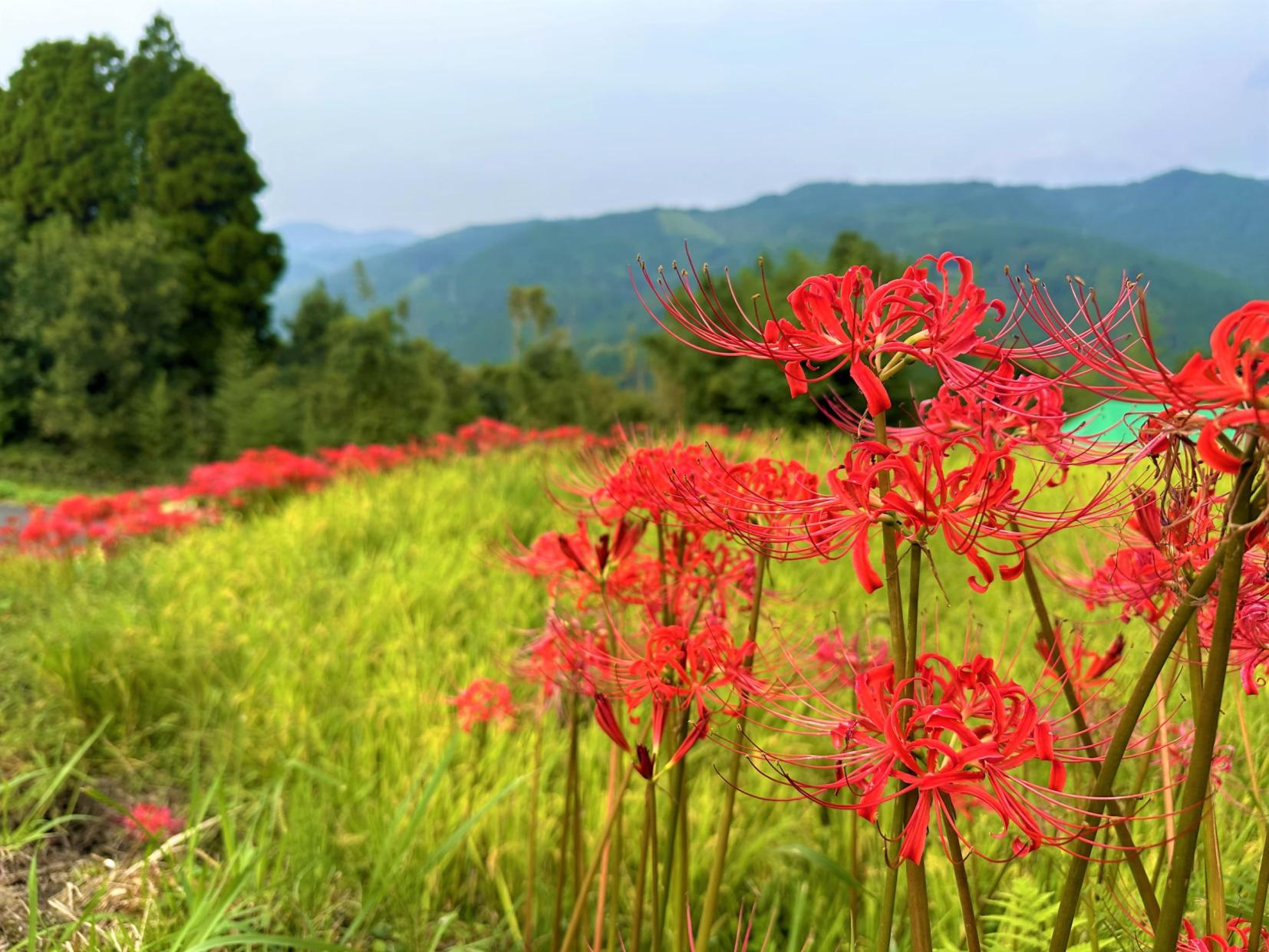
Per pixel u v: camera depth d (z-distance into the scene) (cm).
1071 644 167
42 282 3488
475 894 343
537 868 334
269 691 475
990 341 119
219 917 248
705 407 1986
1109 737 181
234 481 991
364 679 485
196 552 744
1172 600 144
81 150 4259
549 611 210
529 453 1091
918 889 114
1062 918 113
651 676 162
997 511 115
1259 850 193
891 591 119
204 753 435
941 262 119
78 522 755
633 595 198
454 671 482
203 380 3944
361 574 643
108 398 3472
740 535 128
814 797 123
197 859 339
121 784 400
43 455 3425
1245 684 132
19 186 4234
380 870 303
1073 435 119
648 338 2372
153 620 528
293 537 753
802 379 127
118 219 4278
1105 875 160
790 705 254
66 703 442
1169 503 120
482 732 424
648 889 311
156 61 4491
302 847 327
